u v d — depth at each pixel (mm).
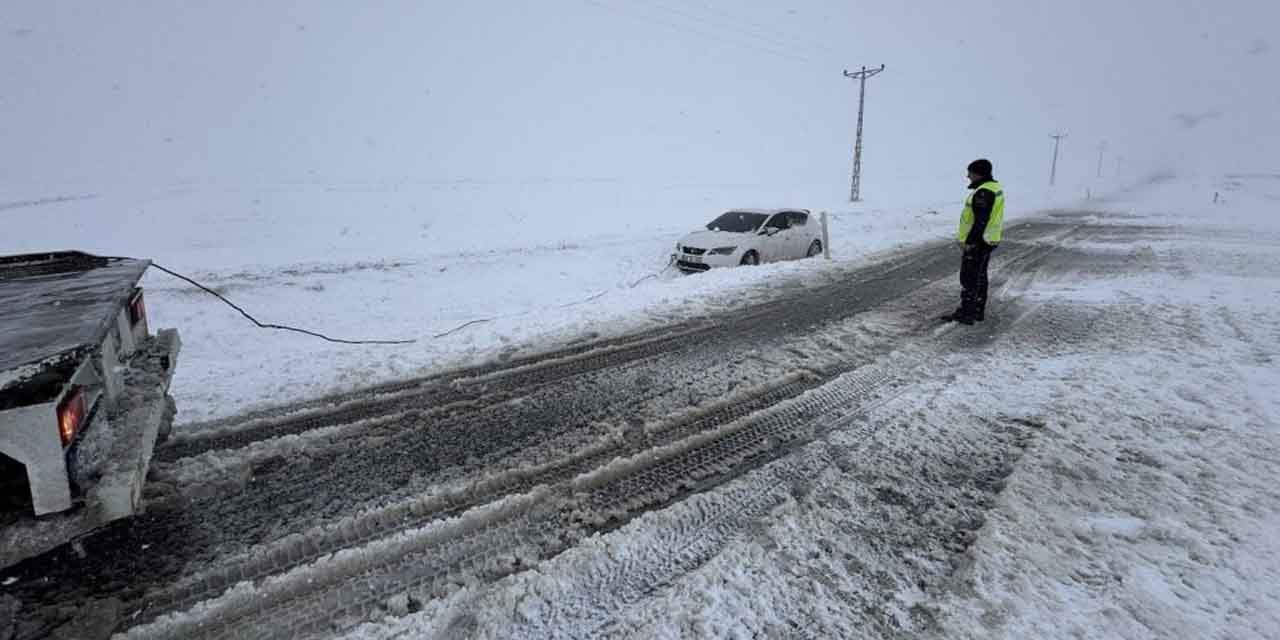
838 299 8828
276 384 5293
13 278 3797
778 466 3789
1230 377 5219
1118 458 3797
